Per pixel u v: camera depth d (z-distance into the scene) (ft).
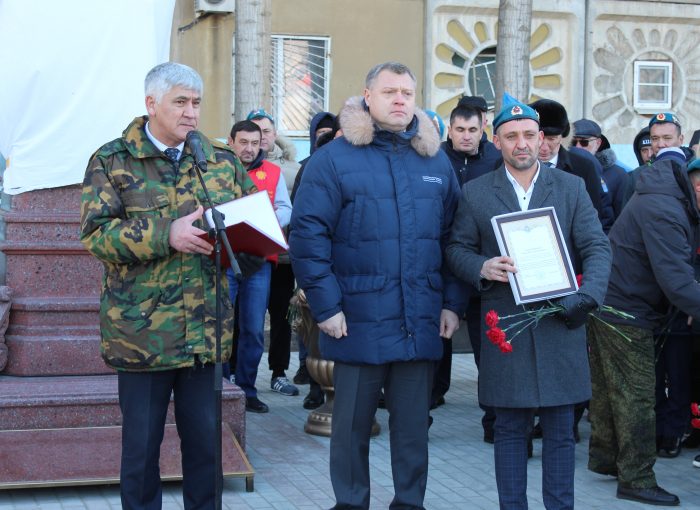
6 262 22.31
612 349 19.80
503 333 16.22
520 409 17.04
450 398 28.84
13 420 19.75
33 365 21.77
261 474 20.92
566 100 45.80
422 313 17.02
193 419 15.65
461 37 44.29
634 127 46.73
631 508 19.38
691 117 47.11
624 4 45.83
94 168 15.12
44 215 22.30
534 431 24.12
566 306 16.48
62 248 22.18
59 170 22.50
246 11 31.89
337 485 17.35
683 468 22.24
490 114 45.03
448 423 25.84
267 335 35.19
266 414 26.27
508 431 17.20
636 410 19.65
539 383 16.69
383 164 17.07
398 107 16.92
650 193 19.27
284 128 42.70
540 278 16.49
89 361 22.03
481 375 17.34
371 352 16.83
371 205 16.88
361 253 16.89
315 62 42.86
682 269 18.89
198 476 15.83
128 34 22.88
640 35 46.47
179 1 41.04
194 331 15.17
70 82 22.50
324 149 17.20
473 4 43.98
